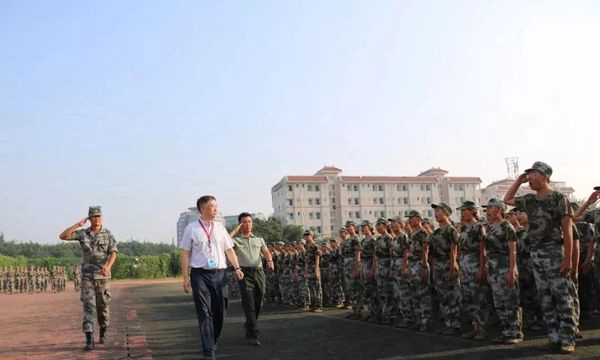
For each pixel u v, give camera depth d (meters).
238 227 7.45
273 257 14.80
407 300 7.93
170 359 6.25
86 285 7.44
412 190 69.12
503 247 6.27
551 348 5.61
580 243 7.50
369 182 68.00
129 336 8.53
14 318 13.05
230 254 6.38
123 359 6.41
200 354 6.51
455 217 68.12
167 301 17.06
